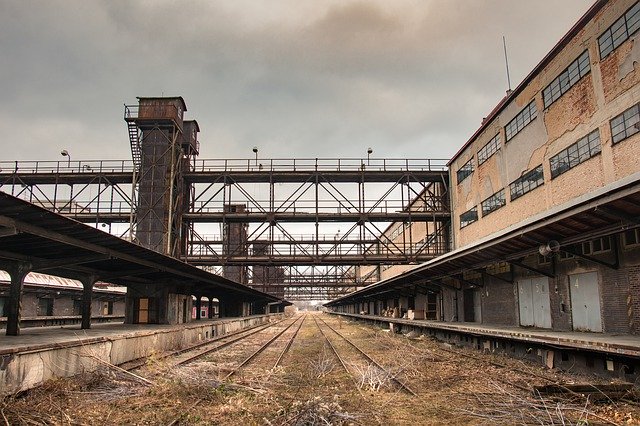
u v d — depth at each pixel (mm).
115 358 14891
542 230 14812
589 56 20078
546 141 23438
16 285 15133
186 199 38656
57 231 12859
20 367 10234
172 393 10672
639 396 9961
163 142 36375
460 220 35562
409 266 47500
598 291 16609
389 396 10938
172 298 26562
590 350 12000
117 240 14477
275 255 36656
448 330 23438
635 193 10133
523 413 9078
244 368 15625
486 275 26891
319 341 27281
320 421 8500
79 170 37031
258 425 8500
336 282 80250
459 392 11258
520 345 16984
